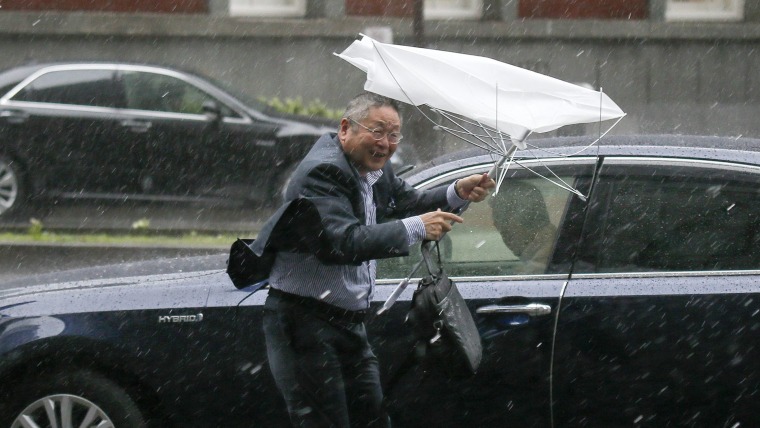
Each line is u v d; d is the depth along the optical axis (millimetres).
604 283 12289
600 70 45781
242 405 12531
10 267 25062
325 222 10266
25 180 28922
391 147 10812
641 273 12352
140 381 12594
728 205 12438
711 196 12492
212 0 43719
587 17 45750
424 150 33875
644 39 45875
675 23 45906
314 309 10953
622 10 45875
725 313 12047
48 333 12516
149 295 12672
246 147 29188
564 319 12195
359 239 10234
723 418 12078
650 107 45969
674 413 12133
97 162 29094
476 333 11297
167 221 28953
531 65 45500
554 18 45625
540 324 12219
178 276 13047
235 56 44000
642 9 46000
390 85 10570
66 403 12617
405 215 11914
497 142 11094
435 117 33781
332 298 10953
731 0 46875
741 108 46156
